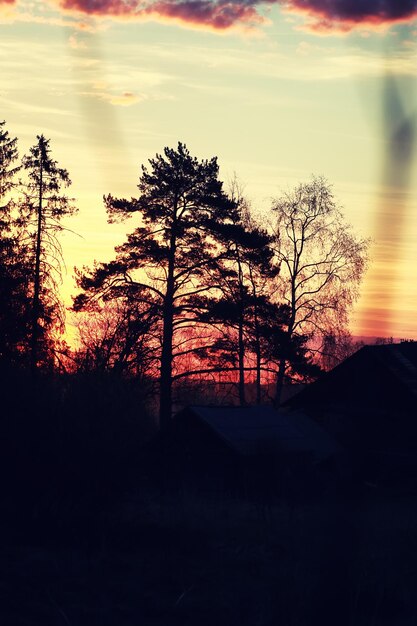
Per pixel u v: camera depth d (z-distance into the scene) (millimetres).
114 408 21969
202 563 18703
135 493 24438
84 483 21516
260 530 22781
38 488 21500
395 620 14273
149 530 21641
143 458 23141
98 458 21500
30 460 21312
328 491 29250
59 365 30938
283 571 17391
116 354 32656
